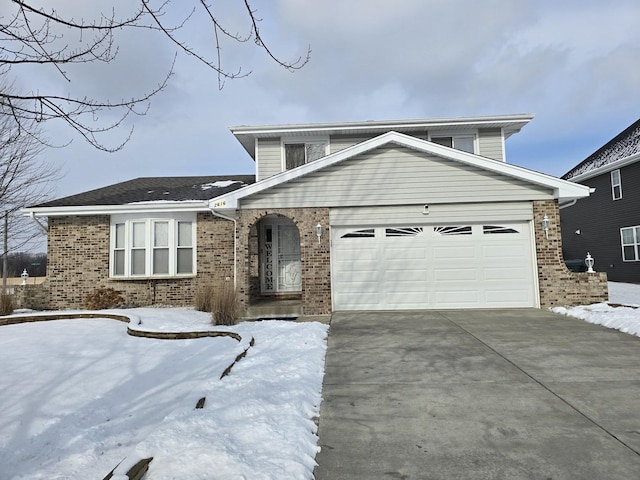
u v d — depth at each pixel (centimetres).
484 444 347
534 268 1057
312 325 848
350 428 384
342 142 1373
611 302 1076
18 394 488
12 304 1114
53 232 1291
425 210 1077
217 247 1283
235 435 345
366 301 1076
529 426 379
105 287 1276
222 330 781
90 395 491
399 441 356
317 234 1074
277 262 1326
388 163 1087
